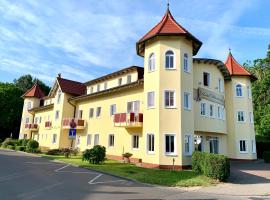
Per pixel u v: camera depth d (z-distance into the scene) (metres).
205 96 25.69
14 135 61.34
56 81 39.22
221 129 28.23
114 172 17.00
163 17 23.81
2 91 59.66
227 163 15.53
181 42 21.78
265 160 28.91
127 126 23.58
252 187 13.71
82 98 33.34
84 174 16.14
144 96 22.39
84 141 32.28
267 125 41.16
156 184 13.85
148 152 20.97
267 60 45.69
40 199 9.09
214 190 12.81
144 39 22.67
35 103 51.53
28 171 16.03
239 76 31.84
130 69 28.12
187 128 20.91
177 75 21.16
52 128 38.66
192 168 18.34
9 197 9.22
